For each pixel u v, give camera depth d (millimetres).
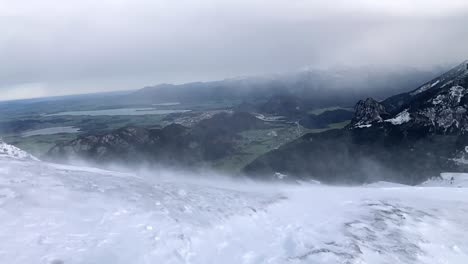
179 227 13375
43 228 11898
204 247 12352
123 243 11570
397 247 13562
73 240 11391
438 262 12828
